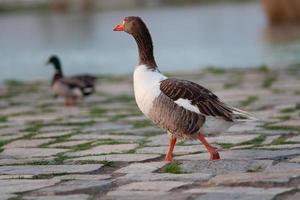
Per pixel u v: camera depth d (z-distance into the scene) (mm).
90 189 8953
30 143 13336
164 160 10836
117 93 22078
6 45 50750
